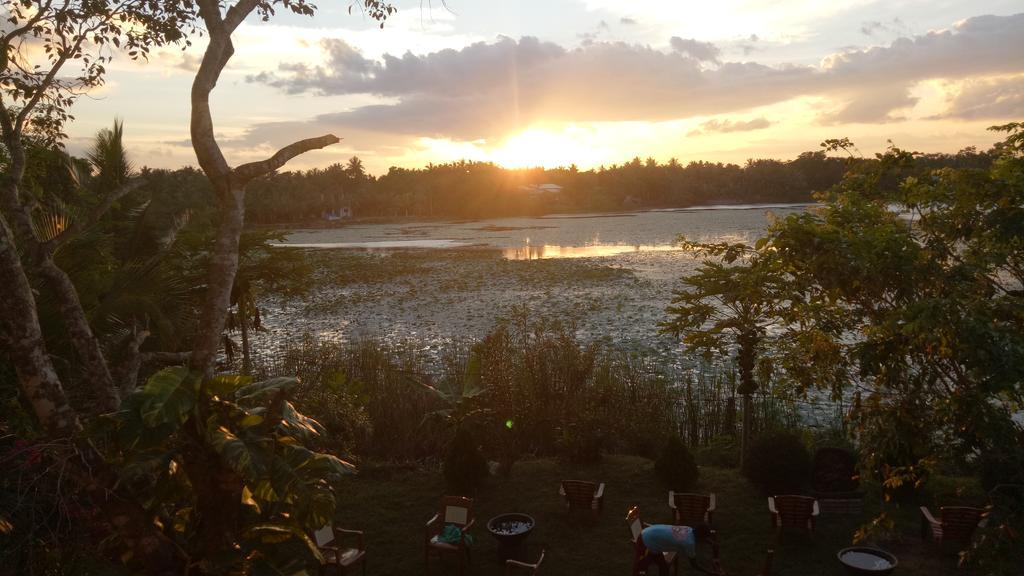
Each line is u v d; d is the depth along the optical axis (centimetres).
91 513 695
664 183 19050
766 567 809
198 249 1390
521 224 12438
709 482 1174
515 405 1359
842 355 801
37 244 701
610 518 1066
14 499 644
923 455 716
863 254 648
